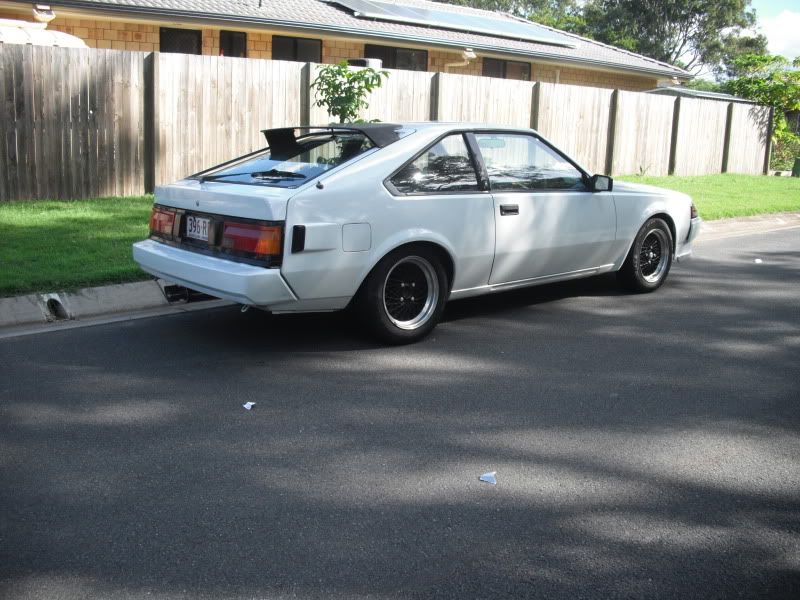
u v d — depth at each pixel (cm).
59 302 627
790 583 289
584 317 672
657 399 478
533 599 276
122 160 1067
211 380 494
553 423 437
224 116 1141
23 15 1392
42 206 955
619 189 723
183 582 282
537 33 2295
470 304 713
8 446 393
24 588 277
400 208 548
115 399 458
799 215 1391
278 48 1739
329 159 561
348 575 288
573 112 1608
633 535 320
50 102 995
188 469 372
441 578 288
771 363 554
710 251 1029
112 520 324
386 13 1850
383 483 361
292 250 502
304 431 419
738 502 350
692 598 279
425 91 1362
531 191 639
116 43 1538
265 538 312
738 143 2050
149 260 576
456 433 420
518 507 341
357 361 538
